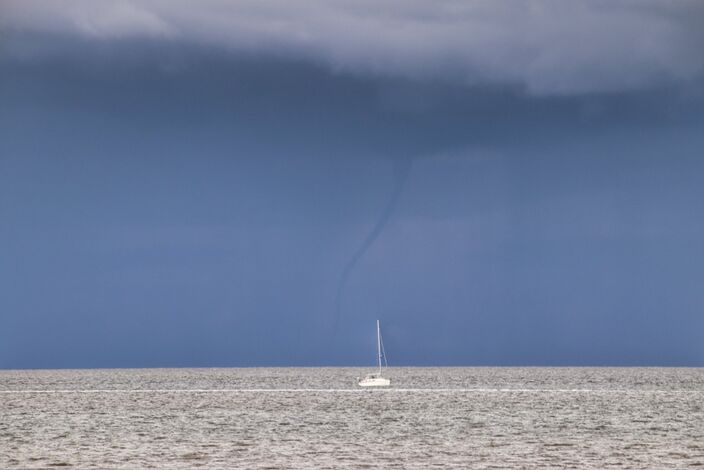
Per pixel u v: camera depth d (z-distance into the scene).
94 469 118.50
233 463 122.88
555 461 123.94
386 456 128.50
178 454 131.38
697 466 119.81
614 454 130.50
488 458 126.62
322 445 140.88
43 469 118.69
